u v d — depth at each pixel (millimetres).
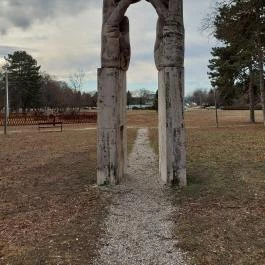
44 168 12586
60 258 5492
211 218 7078
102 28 9586
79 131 30703
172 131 9469
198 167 11930
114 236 6305
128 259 5453
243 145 17656
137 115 56938
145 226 6754
